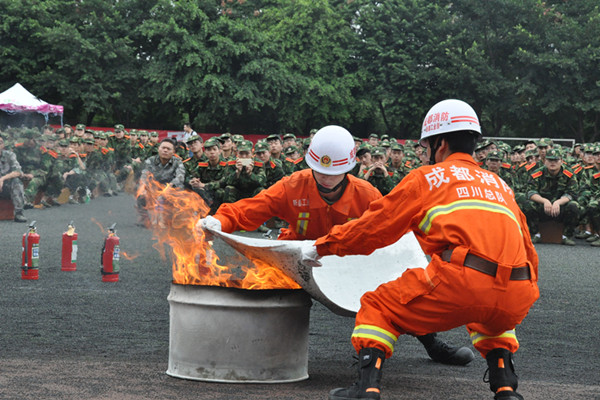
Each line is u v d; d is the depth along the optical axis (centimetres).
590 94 3650
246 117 3947
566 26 3691
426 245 335
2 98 2752
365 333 331
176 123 4331
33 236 790
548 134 4062
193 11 3575
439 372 450
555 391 404
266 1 4041
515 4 3716
